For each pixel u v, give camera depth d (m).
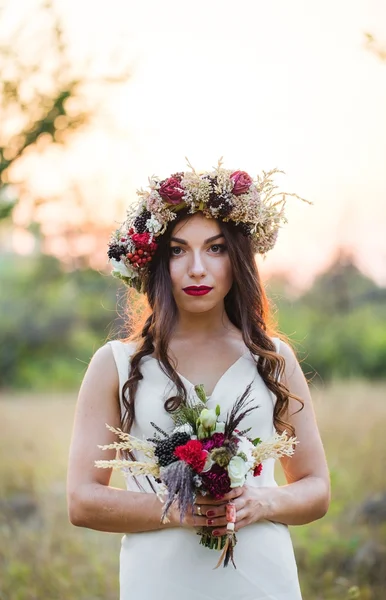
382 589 5.86
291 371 3.69
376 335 20.58
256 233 3.63
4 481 8.80
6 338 23.94
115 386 3.57
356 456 8.62
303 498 3.46
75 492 3.43
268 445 3.24
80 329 24.50
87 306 24.47
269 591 3.41
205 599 3.36
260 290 3.71
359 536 6.50
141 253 3.55
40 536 7.06
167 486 3.07
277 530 3.49
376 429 9.91
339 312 21.36
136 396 3.53
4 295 24.81
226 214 3.51
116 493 3.39
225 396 3.51
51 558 6.61
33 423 13.14
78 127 7.22
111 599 5.98
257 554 3.41
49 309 24.47
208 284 3.49
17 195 7.48
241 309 3.66
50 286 24.53
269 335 3.84
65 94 7.02
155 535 3.42
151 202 3.52
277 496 3.40
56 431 12.30
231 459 3.12
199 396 3.38
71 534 7.16
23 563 6.50
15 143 7.15
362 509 7.05
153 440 3.23
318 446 3.62
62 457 10.27
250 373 3.59
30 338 24.06
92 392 3.57
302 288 21.83
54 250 17.69
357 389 14.11
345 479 7.86
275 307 4.06
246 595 3.38
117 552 6.82
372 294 21.55
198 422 3.17
